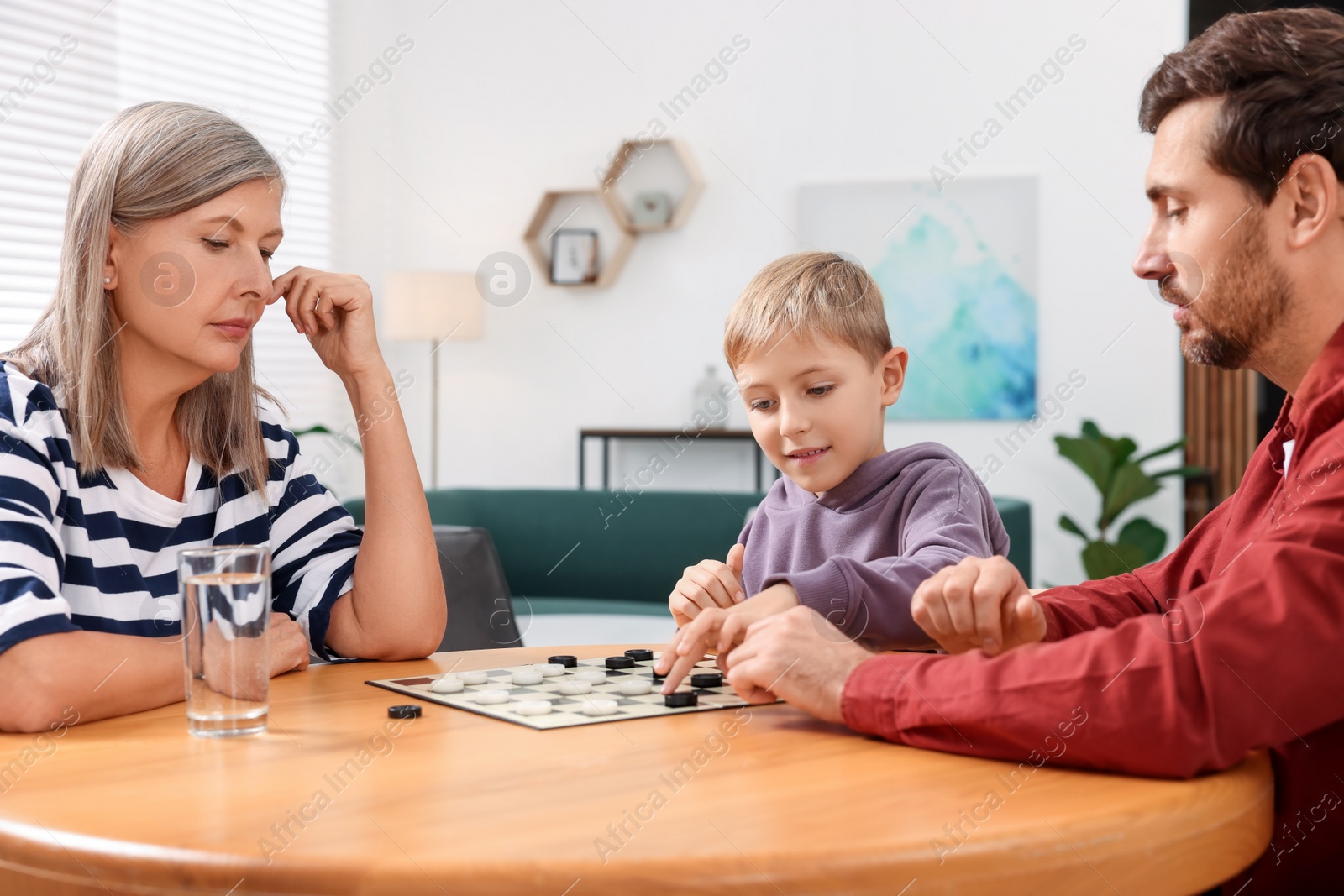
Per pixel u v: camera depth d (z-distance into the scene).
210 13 4.23
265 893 0.53
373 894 0.52
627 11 4.89
